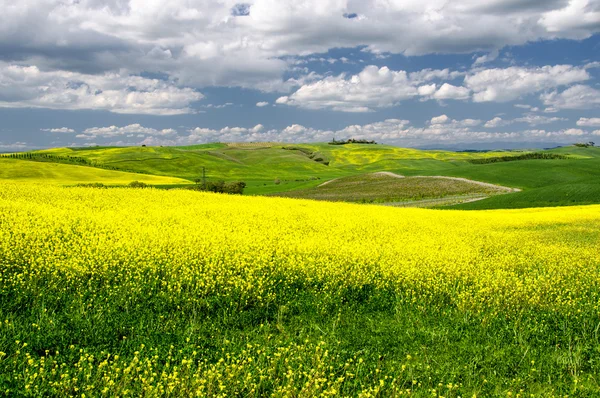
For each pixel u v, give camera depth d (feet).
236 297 35.73
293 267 43.45
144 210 74.90
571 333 32.68
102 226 55.06
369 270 45.85
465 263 49.21
